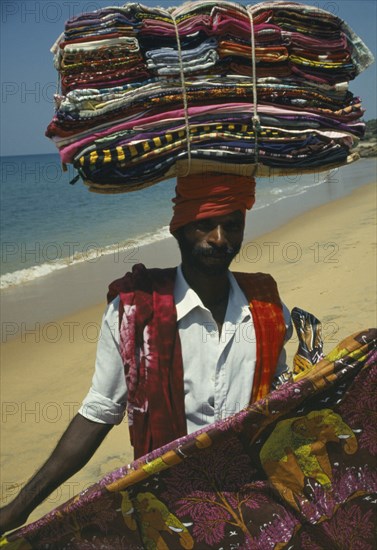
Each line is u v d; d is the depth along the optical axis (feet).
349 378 5.82
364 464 5.90
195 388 5.99
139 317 5.89
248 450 5.74
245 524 5.75
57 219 69.87
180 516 5.70
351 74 6.13
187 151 5.54
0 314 28.43
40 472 5.93
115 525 5.68
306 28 5.86
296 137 5.72
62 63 5.58
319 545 5.84
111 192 5.79
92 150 5.43
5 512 5.85
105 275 35.65
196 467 5.68
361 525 5.90
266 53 5.65
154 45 5.67
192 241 5.94
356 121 6.08
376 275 26.55
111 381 6.00
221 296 6.22
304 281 28.19
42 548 5.65
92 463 14.73
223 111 5.58
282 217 54.90
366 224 43.96
